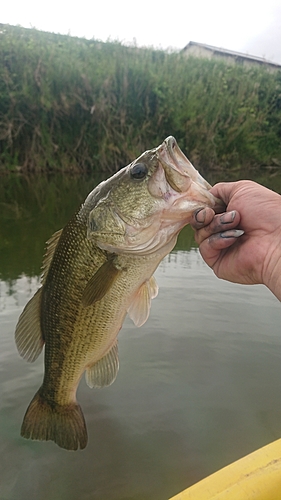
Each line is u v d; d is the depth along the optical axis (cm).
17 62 252
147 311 36
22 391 51
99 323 34
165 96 285
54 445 44
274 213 27
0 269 87
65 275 34
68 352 36
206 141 302
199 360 56
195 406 49
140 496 38
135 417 47
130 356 57
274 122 346
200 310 69
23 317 37
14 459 42
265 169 339
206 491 26
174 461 41
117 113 275
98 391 51
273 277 26
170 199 31
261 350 58
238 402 49
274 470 27
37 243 107
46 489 39
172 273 85
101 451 43
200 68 315
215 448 43
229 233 27
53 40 279
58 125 265
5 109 254
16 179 240
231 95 322
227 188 30
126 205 32
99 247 33
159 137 291
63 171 271
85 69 265
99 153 274
